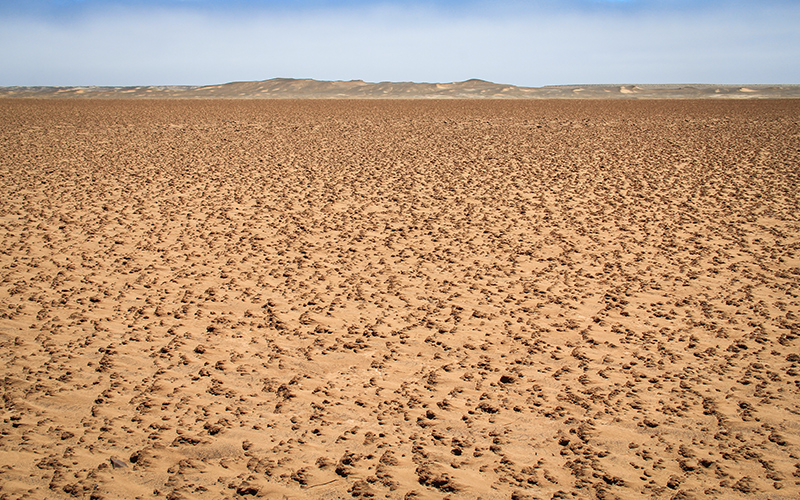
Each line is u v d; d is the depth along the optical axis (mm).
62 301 6184
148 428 3934
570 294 6523
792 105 40031
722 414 4137
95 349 5109
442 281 6941
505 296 6469
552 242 8508
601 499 3273
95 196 11422
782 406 4238
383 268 7387
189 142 20469
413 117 32594
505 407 4250
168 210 10375
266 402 4293
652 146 19000
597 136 22172
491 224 9500
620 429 3971
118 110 38000
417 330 5594
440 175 13930
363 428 3977
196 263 7539
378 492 3303
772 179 13047
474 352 5137
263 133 23703
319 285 6809
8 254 7785
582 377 4676
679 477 3465
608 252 8031
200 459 3607
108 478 3400
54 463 3523
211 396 4367
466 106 43938
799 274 7090
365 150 18484
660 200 11195
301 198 11406
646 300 6352
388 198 11438
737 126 25359
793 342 5297
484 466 3572
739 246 8250
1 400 4242
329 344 5277
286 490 3314
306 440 3822
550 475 3486
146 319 5793
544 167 15039
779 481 3422
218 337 5402
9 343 5180
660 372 4770
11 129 24406
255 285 6777
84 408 4168
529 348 5211
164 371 4727
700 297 6422
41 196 11383
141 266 7395
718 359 4992
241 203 10977
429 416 4121
